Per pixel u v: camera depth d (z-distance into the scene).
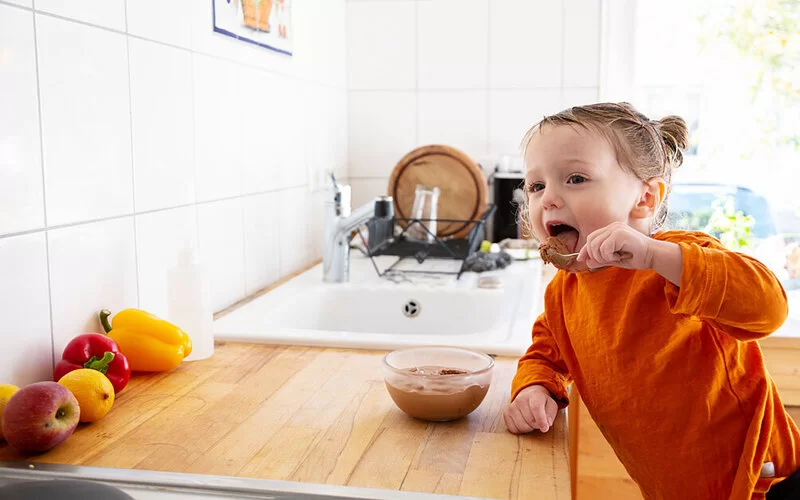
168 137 1.33
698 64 2.57
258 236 1.77
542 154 0.94
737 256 0.82
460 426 0.94
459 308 1.72
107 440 0.88
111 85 1.15
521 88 2.55
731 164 2.60
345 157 2.61
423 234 2.14
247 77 1.69
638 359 0.95
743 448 0.92
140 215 1.25
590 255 0.83
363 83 2.61
